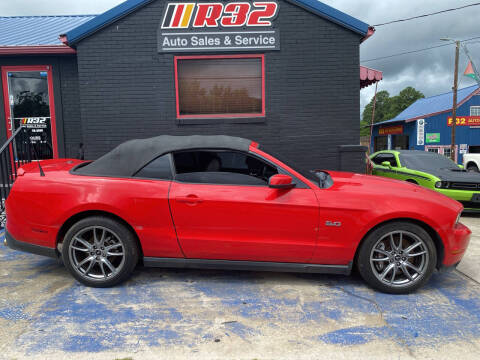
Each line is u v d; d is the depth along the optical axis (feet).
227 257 10.82
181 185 10.69
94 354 7.59
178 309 9.63
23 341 8.04
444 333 8.49
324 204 10.32
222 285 11.25
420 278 10.41
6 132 25.96
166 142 11.41
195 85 22.86
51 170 11.58
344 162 22.33
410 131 96.02
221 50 22.34
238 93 22.98
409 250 10.42
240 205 10.38
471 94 89.92
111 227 10.64
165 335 8.33
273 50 22.43
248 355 7.60
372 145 125.18
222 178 10.82
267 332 8.50
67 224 11.18
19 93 25.85
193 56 22.38
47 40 26.08
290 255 10.62
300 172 11.18
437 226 10.28
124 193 10.59
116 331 8.49
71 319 9.05
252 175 10.85
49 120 26.14
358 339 8.21
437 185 23.56
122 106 22.52
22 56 25.46
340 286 11.20
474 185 22.84
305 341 8.13
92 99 22.41
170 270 12.54
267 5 22.12
